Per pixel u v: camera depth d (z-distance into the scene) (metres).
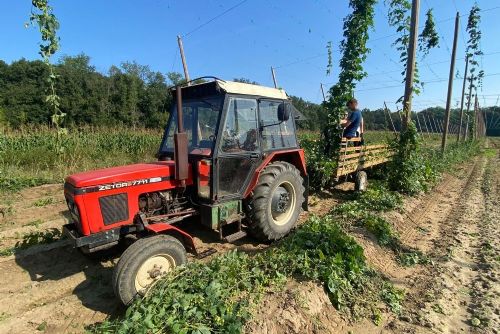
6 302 3.79
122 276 3.37
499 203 8.38
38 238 5.41
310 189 8.09
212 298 3.14
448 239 5.82
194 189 4.61
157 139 16.20
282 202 5.39
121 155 13.87
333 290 3.69
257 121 5.04
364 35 8.23
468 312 3.80
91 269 4.49
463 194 9.37
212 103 4.60
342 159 7.59
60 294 3.96
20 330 3.33
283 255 4.09
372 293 3.94
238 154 4.74
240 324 2.88
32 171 9.82
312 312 3.40
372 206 6.88
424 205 7.95
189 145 4.79
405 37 8.88
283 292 3.52
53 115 8.04
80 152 12.30
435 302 3.91
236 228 5.63
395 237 5.61
